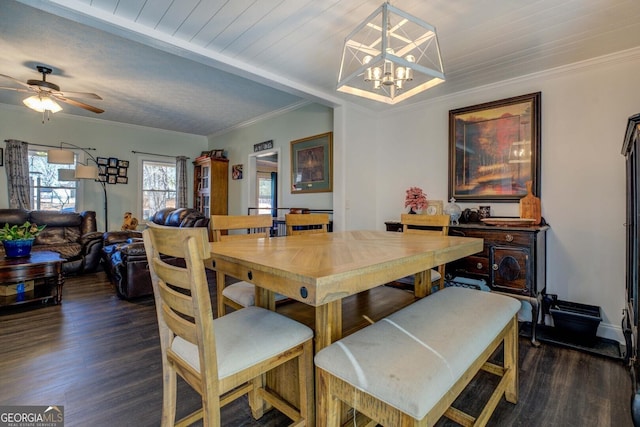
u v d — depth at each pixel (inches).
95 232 195.3
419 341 43.9
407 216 101.9
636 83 95.7
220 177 244.1
